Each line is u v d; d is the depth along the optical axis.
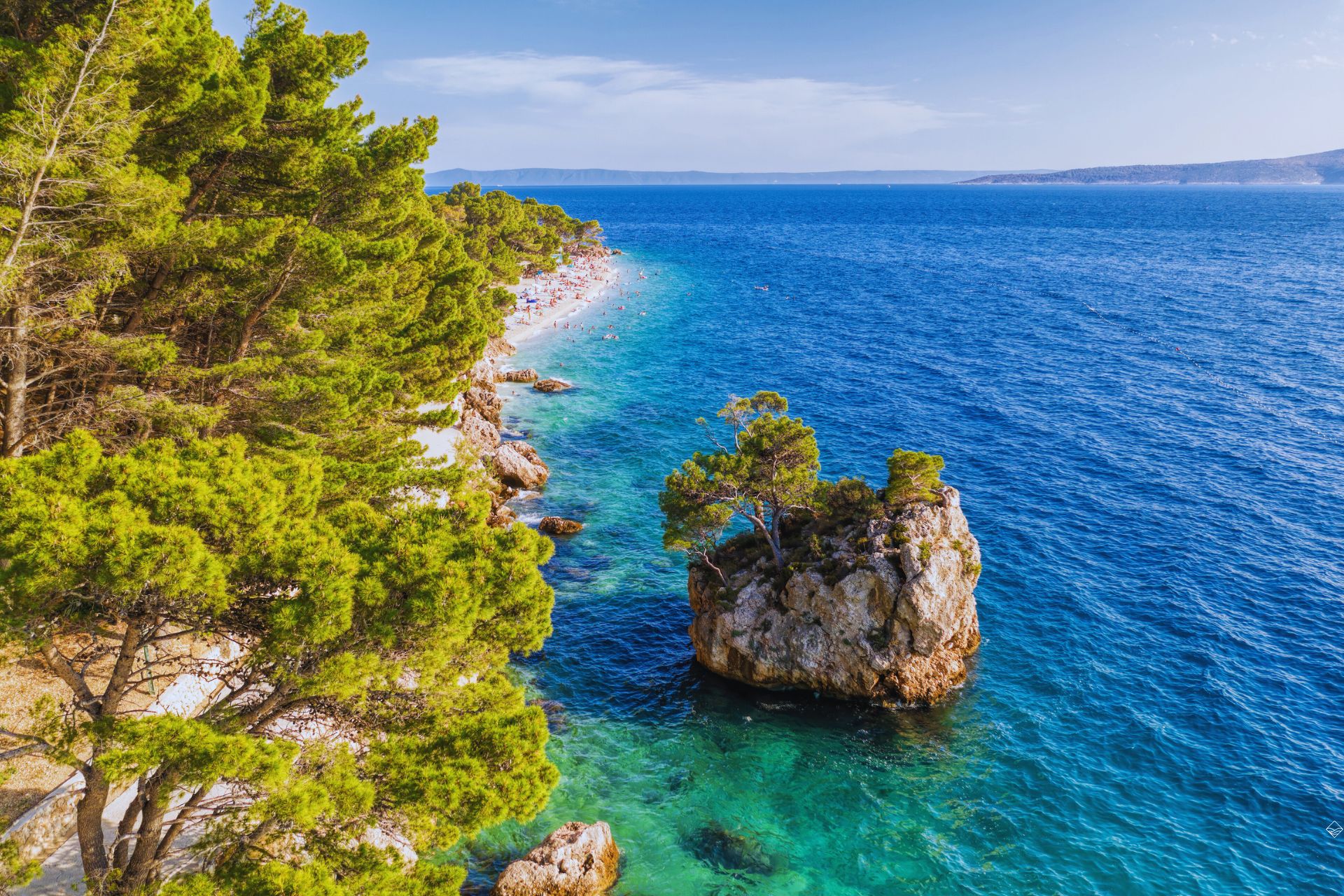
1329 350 91.50
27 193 16.45
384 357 31.72
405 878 12.29
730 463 32.88
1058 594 41.47
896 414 71.38
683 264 177.25
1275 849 25.83
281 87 27.58
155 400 19.50
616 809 26.47
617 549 45.22
